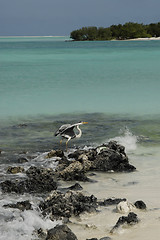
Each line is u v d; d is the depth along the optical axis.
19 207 6.95
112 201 7.28
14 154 11.17
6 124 15.37
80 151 10.69
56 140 12.90
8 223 6.26
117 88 25.73
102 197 7.70
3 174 9.31
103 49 82.88
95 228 6.14
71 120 16.17
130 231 5.89
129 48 85.31
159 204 7.14
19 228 6.11
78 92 24.08
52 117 16.78
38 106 19.38
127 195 7.77
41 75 33.69
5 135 13.52
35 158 10.72
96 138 13.10
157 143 12.34
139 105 19.67
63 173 9.14
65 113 17.72
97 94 23.28
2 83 28.30
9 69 39.19
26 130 14.33
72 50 80.88
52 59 54.38
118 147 10.47
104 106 19.44
